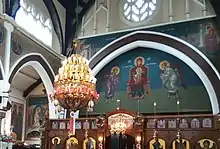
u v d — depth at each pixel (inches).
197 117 625.9
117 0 817.5
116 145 697.0
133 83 775.1
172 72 743.1
